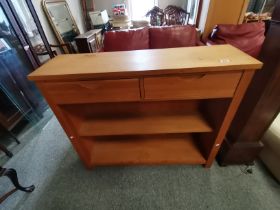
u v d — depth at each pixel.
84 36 2.45
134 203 1.05
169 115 1.11
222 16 2.01
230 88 0.73
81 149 1.11
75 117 1.04
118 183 1.16
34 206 1.07
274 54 0.74
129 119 1.10
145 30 1.87
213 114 0.99
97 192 1.12
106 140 1.36
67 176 1.23
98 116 1.14
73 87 0.74
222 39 1.86
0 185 1.21
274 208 0.97
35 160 1.37
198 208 1.00
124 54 0.84
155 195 1.08
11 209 1.06
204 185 1.11
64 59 0.83
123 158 1.22
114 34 1.81
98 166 1.28
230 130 1.13
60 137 1.59
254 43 1.82
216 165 1.22
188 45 1.85
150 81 0.71
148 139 1.34
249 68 0.65
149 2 3.54
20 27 1.59
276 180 1.10
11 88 1.54
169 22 3.10
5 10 1.44
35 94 1.84
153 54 0.81
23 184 1.20
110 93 0.76
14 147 1.51
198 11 2.34
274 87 0.80
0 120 1.39
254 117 0.93
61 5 2.56
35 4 2.04
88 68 0.72
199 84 0.72
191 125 1.01
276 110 0.89
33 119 1.77
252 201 1.01
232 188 1.08
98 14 3.03
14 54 1.58
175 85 0.72
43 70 0.73
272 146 1.07
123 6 3.08
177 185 1.12
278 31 0.71
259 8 2.78
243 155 1.12
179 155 1.21
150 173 1.21
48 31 2.32
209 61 0.69
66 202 1.08
